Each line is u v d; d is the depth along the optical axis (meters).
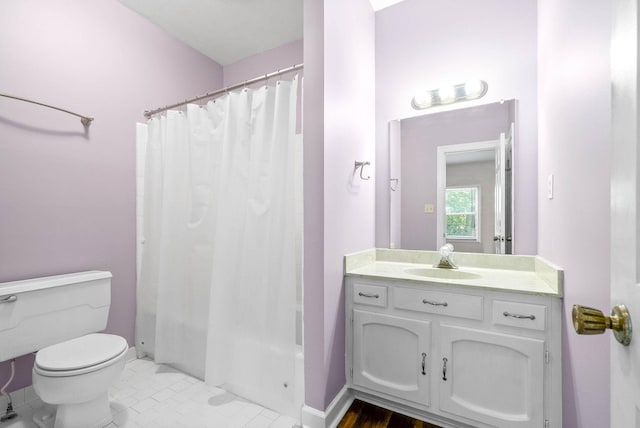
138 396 1.68
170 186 1.94
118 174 2.05
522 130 1.76
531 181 1.73
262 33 2.46
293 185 1.50
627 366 0.43
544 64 1.53
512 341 1.27
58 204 1.75
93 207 1.91
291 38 2.53
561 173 1.21
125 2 2.07
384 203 2.14
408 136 2.07
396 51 2.11
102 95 1.96
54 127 1.73
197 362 1.85
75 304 1.65
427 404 1.45
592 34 0.90
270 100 1.58
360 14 1.90
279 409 1.54
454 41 1.93
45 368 1.27
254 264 1.57
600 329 0.45
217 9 2.17
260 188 1.57
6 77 1.54
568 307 1.12
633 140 0.42
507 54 1.79
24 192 1.61
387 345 1.56
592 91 0.90
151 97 2.27
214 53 2.73
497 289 1.30
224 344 1.62
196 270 1.85
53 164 1.72
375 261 2.10
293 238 1.49
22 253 1.60
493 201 1.84
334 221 1.55
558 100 1.26
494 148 1.84
